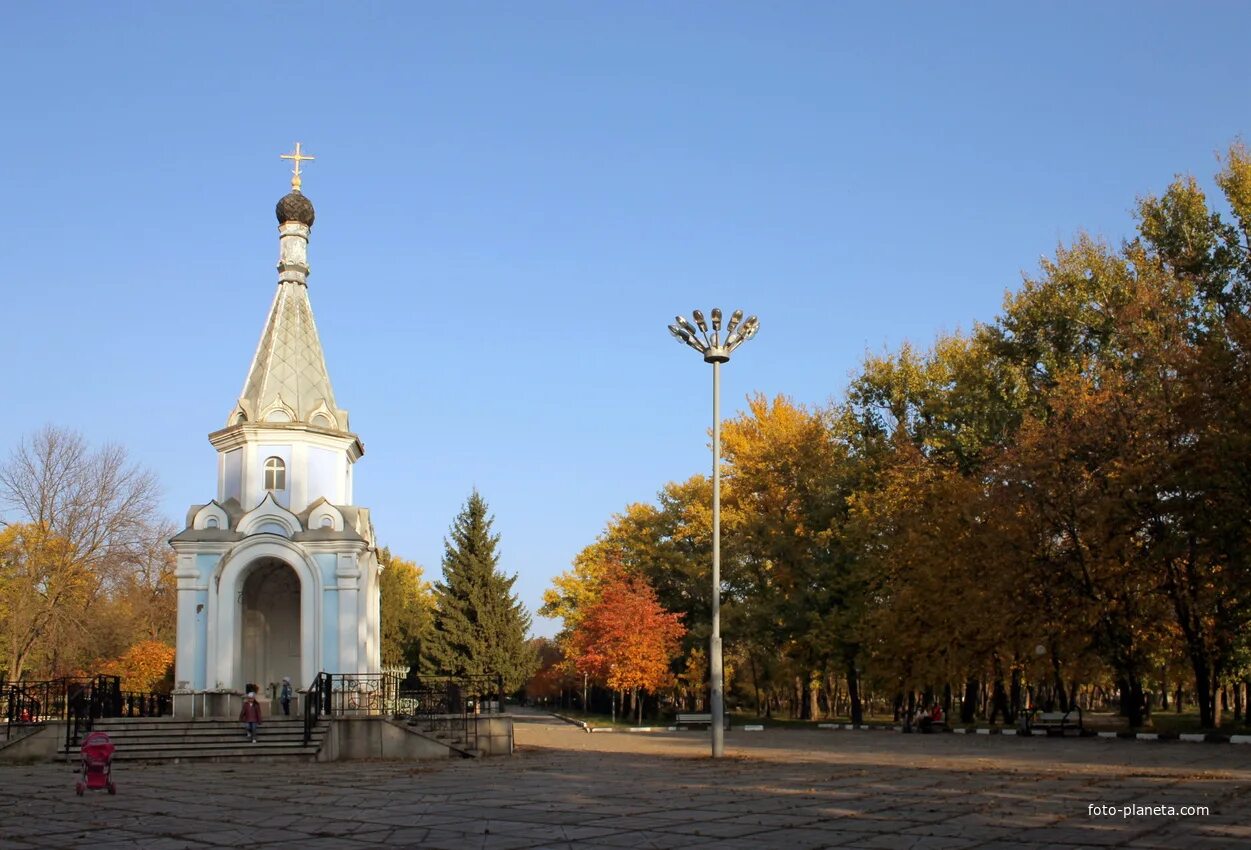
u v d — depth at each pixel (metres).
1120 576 38.12
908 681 48.78
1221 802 16.66
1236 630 37.94
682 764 27.25
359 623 38.09
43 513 56.22
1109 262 46.06
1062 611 40.00
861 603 52.03
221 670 37.00
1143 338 40.53
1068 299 45.69
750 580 58.19
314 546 38.09
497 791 20.47
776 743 37.78
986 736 41.62
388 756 31.03
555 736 46.47
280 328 42.12
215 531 38.09
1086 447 39.12
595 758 30.19
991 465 42.47
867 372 58.47
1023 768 24.03
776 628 54.47
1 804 19.33
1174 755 27.84
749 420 60.16
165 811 17.94
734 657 69.19
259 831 15.30
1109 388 39.25
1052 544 40.28
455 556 72.00
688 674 65.44
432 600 102.94
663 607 63.50
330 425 41.34
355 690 34.94
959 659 45.03
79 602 57.19
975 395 49.38
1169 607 39.38
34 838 14.92
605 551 76.56
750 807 17.16
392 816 16.69
